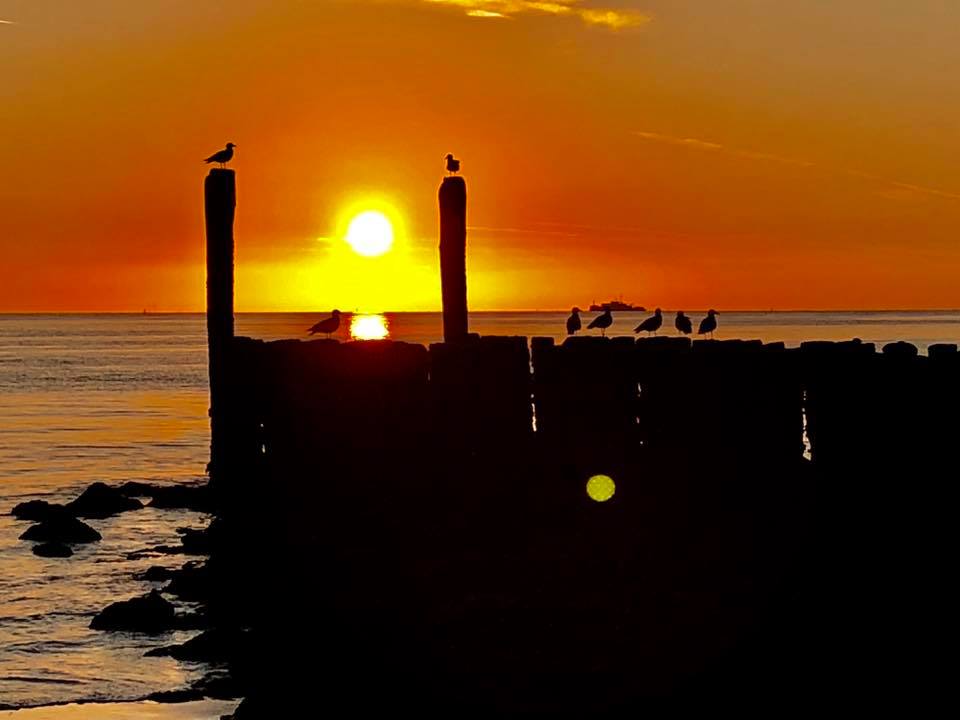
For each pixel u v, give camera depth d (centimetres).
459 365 4525
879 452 3409
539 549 4009
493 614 3606
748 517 3834
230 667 4141
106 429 12481
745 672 3069
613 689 3102
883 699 2820
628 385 4219
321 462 4722
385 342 4775
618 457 4222
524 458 4422
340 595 3912
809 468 3725
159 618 4684
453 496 4481
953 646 2964
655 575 3675
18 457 10119
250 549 4878
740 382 3900
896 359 3394
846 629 3133
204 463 9712
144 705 3906
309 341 4944
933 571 3234
